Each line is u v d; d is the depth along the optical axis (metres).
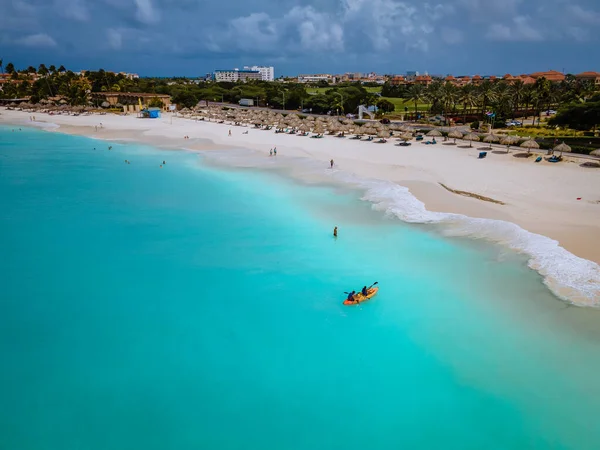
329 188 51.97
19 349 24.59
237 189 53.53
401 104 152.12
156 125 112.06
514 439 18.58
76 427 19.52
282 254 35.41
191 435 19.06
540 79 97.81
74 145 86.88
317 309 27.86
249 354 24.05
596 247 33.03
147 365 23.36
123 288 30.97
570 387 21.02
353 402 20.69
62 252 36.72
